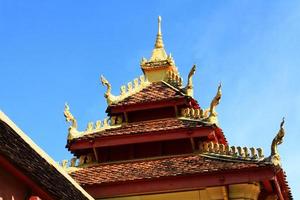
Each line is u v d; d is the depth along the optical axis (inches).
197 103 1152.2
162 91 1168.2
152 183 968.3
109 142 1076.5
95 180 1002.1
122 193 976.3
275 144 948.6
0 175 577.0
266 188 967.6
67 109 1117.1
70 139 1091.9
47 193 634.8
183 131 1050.1
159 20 1317.7
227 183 936.3
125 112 1136.8
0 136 607.5
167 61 1214.9
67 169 1065.5
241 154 975.0
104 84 1167.6
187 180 955.3
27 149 688.4
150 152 1060.5
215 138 1061.8
